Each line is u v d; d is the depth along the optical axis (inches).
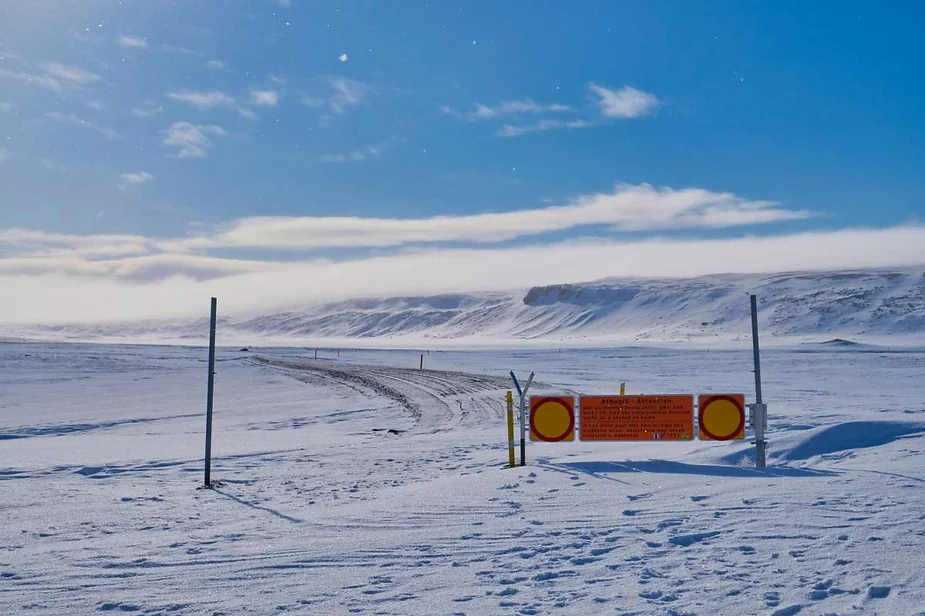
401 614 200.7
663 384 1416.1
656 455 518.3
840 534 264.4
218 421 1071.6
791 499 328.5
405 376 1846.7
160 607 216.4
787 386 1359.5
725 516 302.8
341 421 1039.6
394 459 609.6
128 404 1352.1
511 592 216.5
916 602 193.8
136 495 458.3
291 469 572.1
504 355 3373.5
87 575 255.0
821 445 492.1
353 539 295.1
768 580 217.3
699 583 217.2
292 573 247.1
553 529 295.9
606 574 230.7
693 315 7475.4
